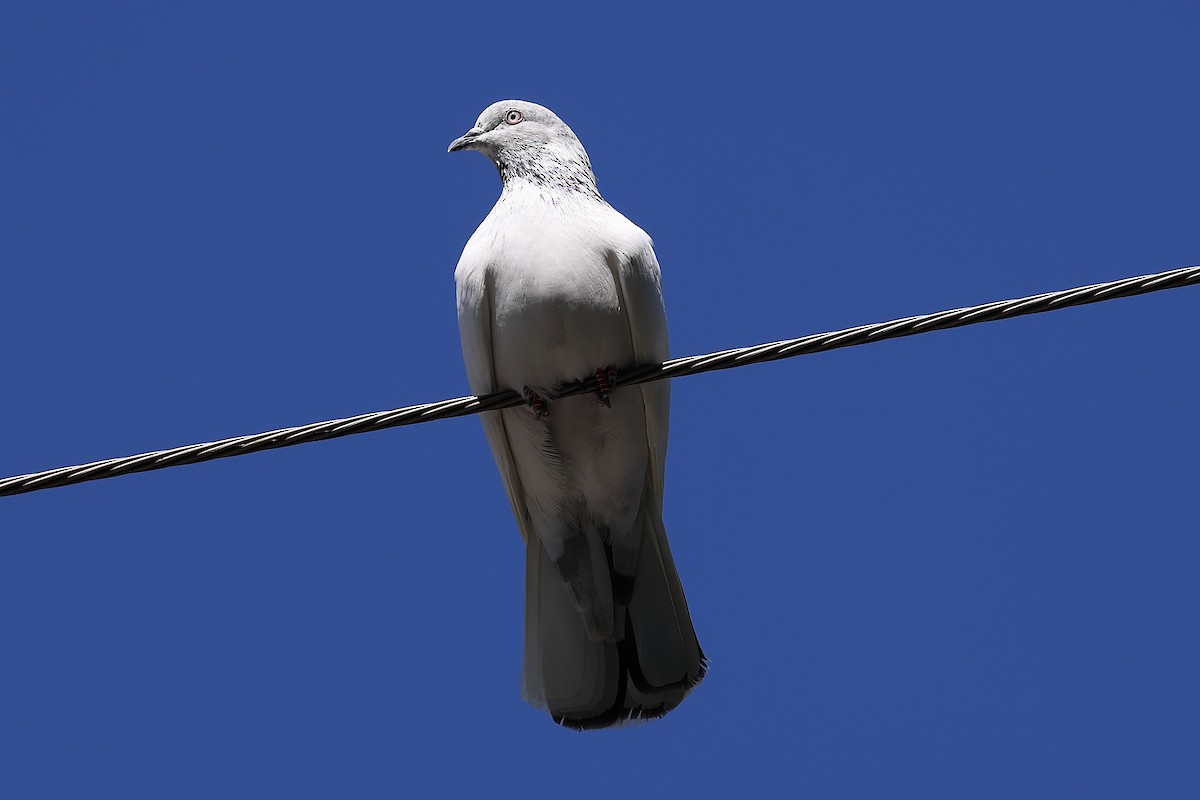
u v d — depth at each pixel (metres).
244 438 10.45
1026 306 10.22
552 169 13.02
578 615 13.22
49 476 10.28
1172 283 10.05
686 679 12.98
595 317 12.20
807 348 10.55
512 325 12.27
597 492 13.07
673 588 13.09
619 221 12.55
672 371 11.12
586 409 12.66
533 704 13.14
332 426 10.62
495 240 12.48
